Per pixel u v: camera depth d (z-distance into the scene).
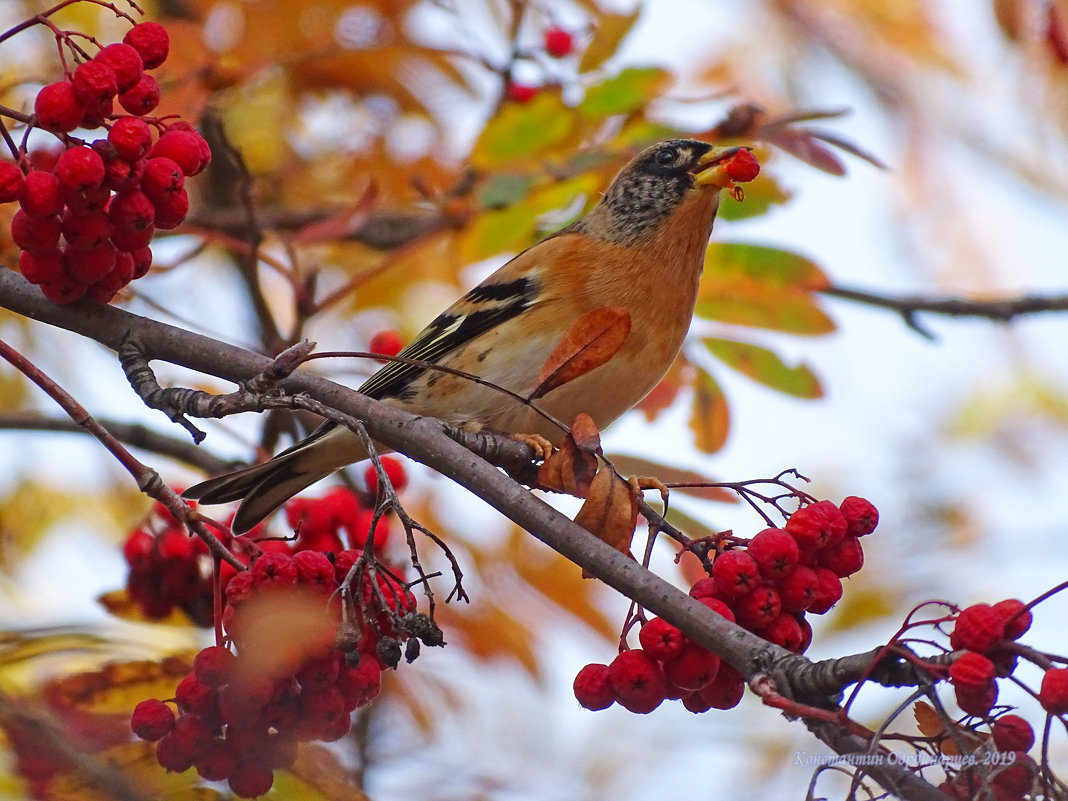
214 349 6.65
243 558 6.89
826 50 15.77
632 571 5.82
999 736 5.26
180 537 8.34
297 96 11.79
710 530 7.81
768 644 5.53
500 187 9.11
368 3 11.55
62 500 11.90
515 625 9.99
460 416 9.15
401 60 11.66
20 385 11.88
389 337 9.93
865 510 6.02
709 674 5.84
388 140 11.98
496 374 9.10
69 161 5.74
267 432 10.75
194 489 8.52
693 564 7.73
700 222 9.28
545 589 10.10
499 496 6.09
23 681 7.21
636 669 5.89
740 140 9.65
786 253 9.57
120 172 5.92
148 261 6.73
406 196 11.51
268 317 9.94
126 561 8.36
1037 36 11.05
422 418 6.46
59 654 7.31
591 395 8.97
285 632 5.43
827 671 5.30
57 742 6.17
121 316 6.73
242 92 11.04
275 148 11.52
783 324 9.55
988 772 4.83
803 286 9.58
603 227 9.62
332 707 5.78
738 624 5.96
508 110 10.01
